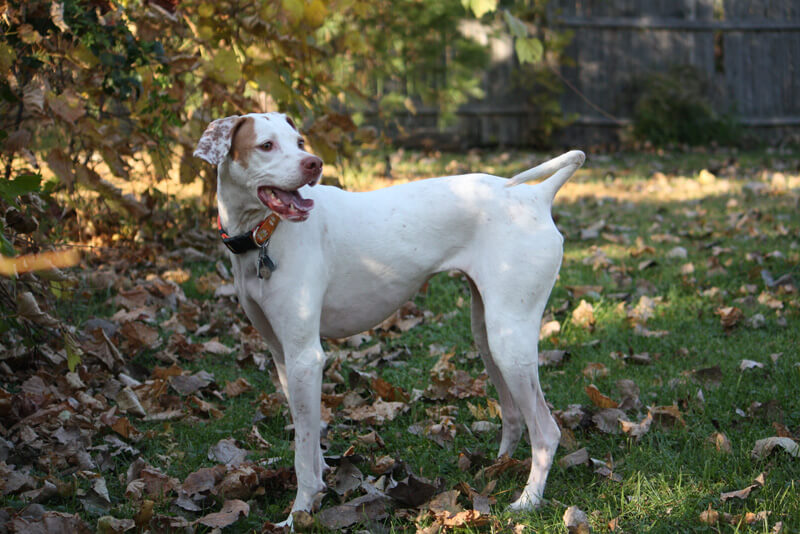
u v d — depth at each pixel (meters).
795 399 3.72
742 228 6.91
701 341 4.55
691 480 3.04
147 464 3.23
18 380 3.83
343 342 4.71
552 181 3.04
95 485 3.01
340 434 3.62
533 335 2.96
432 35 8.72
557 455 3.38
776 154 11.57
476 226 2.99
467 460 3.27
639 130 12.24
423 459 3.33
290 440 3.59
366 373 4.21
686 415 3.64
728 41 12.74
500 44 11.95
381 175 8.88
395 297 3.06
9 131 4.54
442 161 10.41
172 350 4.40
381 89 11.16
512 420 3.31
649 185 9.14
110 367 4.02
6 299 3.45
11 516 2.74
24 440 3.30
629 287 5.52
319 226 2.88
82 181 4.48
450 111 9.25
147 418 3.69
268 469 3.19
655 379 4.07
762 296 5.12
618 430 3.54
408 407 3.84
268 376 4.25
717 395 3.83
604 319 4.93
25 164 4.98
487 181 3.04
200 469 3.17
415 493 2.94
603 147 12.20
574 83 12.42
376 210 3.00
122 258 5.57
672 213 7.71
